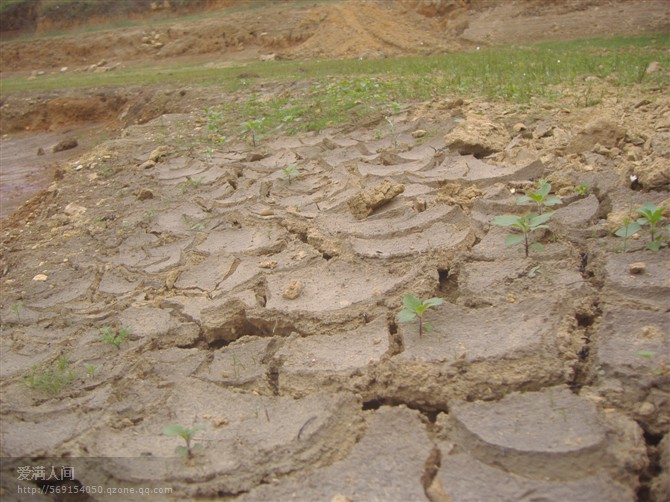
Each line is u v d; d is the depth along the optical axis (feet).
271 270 3.16
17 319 3.11
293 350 2.47
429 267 2.87
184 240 3.79
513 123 4.93
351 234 3.34
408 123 5.34
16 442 2.14
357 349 2.41
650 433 1.94
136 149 6.42
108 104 11.91
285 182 4.43
